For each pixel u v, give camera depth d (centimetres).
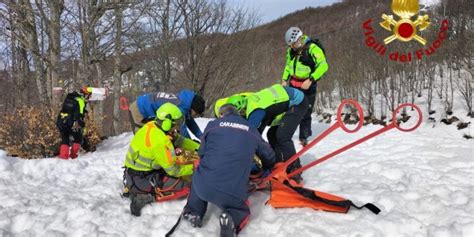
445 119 663
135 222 395
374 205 370
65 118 676
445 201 391
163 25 1313
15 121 736
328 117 854
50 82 1198
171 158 404
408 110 747
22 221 407
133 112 545
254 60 1405
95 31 995
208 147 356
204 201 372
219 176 343
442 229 331
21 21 1007
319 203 386
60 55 1013
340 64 984
